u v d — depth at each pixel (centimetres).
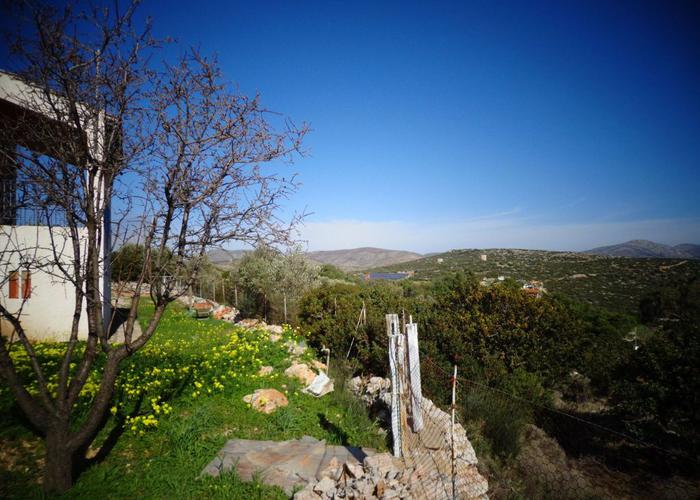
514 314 954
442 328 979
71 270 1243
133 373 812
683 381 714
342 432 646
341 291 1447
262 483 459
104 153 442
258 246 509
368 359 1022
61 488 427
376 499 394
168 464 496
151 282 470
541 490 522
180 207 486
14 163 413
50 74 415
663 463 659
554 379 954
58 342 1165
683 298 2722
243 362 918
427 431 573
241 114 480
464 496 427
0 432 536
